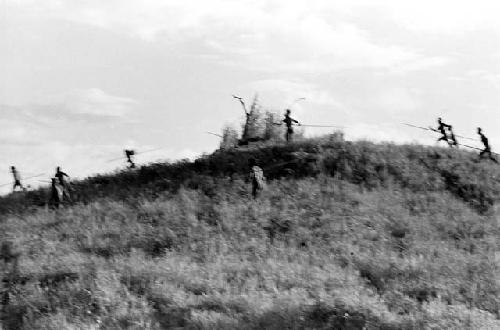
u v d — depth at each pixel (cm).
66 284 1383
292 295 1238
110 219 2283
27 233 2161
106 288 1295
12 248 1950
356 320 1099
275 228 2097
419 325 1078
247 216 2191
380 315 1125
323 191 2467
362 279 1473
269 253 1784
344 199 2380
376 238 1995
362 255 1734
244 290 1317
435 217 2242
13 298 1345
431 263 1608
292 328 1083
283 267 1537
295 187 2528
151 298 1277
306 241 1952
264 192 2489
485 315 1156
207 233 2003
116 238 2011
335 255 1770
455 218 2241
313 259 1720
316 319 1130
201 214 2270
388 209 2277
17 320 1226
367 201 2348
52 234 2119
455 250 1864
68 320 1176
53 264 1598
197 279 1402
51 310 1241
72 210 2478
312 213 2236
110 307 1211
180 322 1145
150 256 1725
